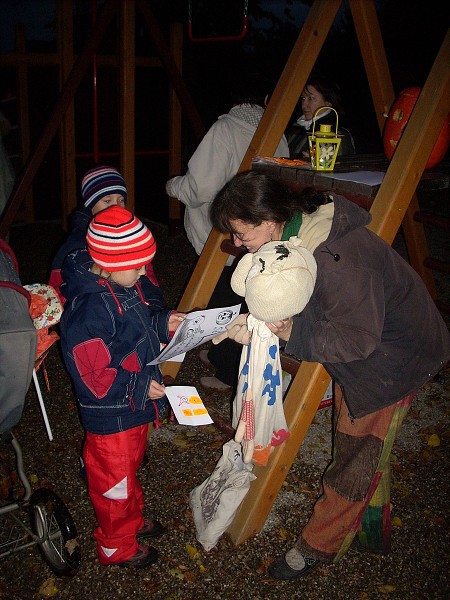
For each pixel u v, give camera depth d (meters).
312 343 2.04
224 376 3.69
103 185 2.90
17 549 2.46
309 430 3.76
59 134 7.46
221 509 2.64
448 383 4.35
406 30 11.25
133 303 2.29
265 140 3.12
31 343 2.01
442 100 2.45
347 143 3.95
